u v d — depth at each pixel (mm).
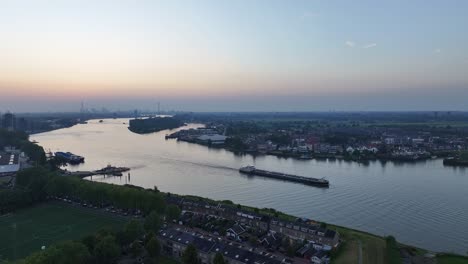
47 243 172250
